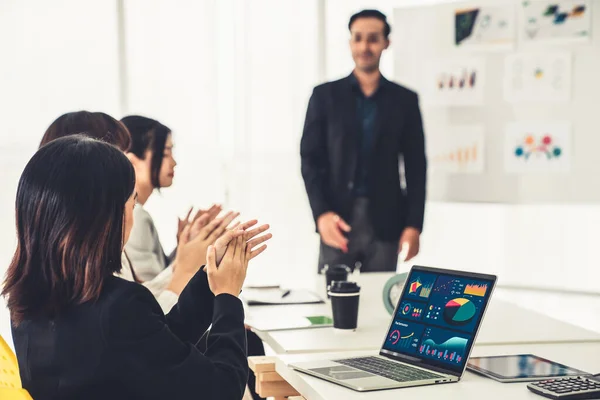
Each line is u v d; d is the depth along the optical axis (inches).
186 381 60.4
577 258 234.8
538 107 204.5
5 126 234.7
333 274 116.6
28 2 234.1
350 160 179.5
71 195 59.5
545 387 65.3
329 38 245.9
